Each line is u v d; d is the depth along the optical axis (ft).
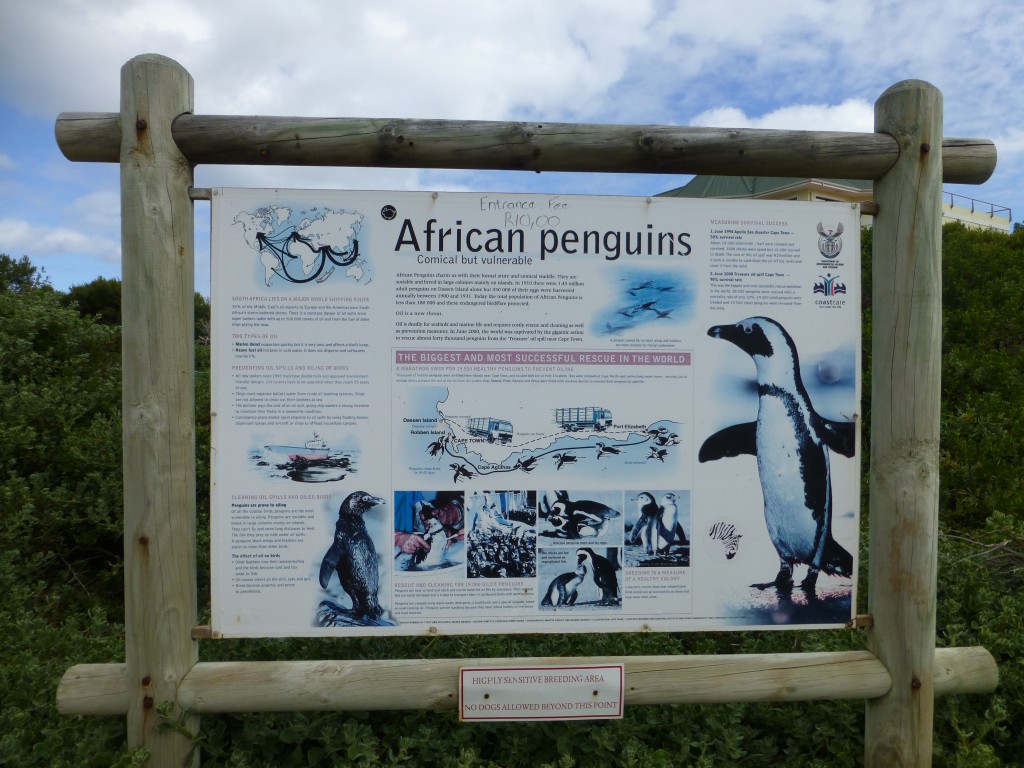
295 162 8.77
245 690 8.54
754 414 9.23
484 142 8.77
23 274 63.41
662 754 8.74
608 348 9.09
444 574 9.01
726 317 9.20
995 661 10.07
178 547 8.62
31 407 15.52
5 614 11.57
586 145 8.85
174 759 8.54
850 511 9.33
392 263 8.91
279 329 8.84
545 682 8.78
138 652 8.49
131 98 8.41
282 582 8.88
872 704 9.24
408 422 8.95
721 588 9.23
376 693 8.65
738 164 9.01
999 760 8.74
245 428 8.83
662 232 9.14
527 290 9.02
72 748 8.57
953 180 9.52
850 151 8.98
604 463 9.11
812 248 9.26
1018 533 12.52
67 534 15.08
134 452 8.47
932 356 8.99
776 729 9.94
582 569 9.12
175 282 8.60
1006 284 28.71
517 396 9.03
